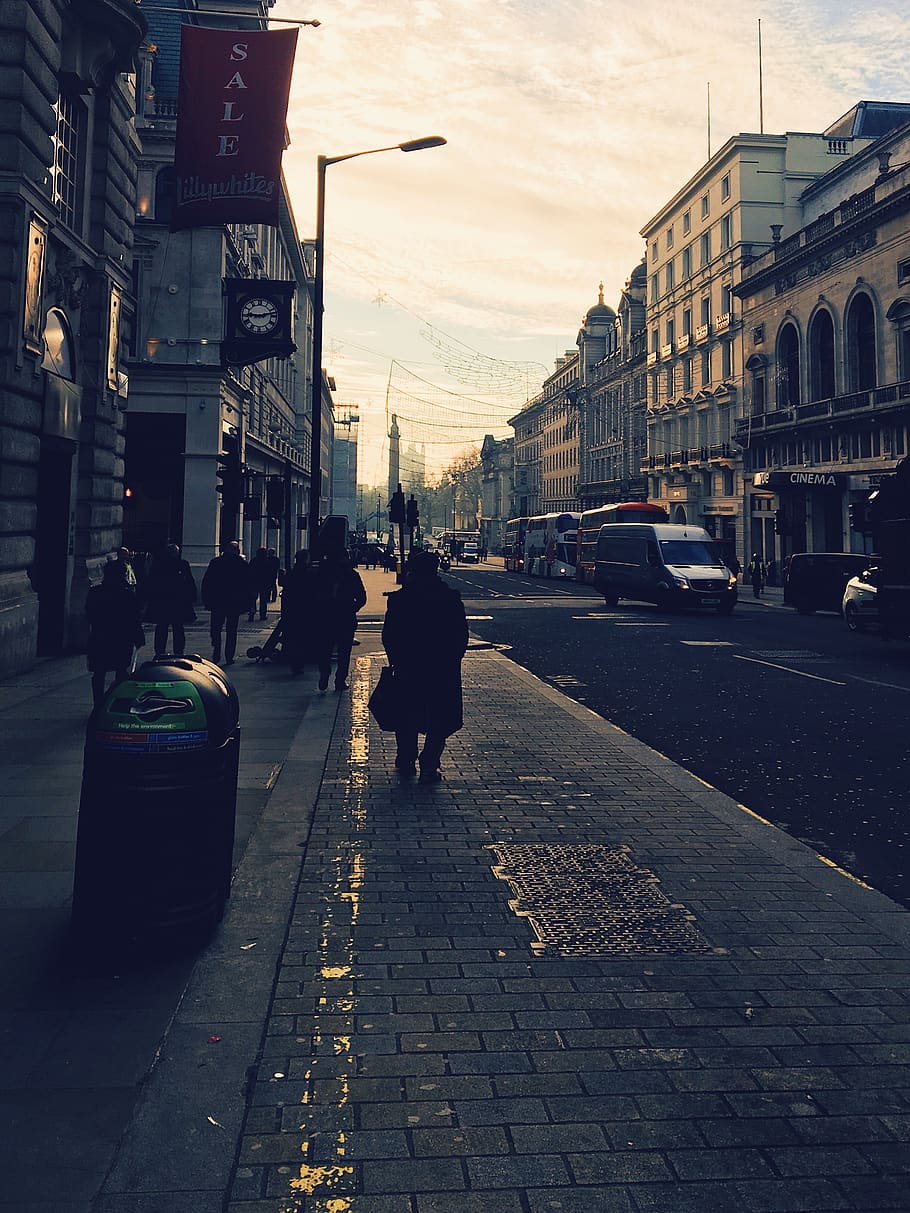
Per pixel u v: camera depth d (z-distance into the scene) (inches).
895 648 737.0
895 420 1460.4
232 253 1163.9
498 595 1514.5
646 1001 149.9
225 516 1109.1
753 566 1574.8
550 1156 109.9
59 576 604.1
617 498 2938.0
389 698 300.4
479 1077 126.7
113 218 641.0
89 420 624.1
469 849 228.1
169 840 163.3
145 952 165.0
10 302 475.8
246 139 591.8
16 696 438.3
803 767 332.2
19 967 158.1
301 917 183.3
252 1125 115.2
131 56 589.9
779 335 1850.4
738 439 1998.0
